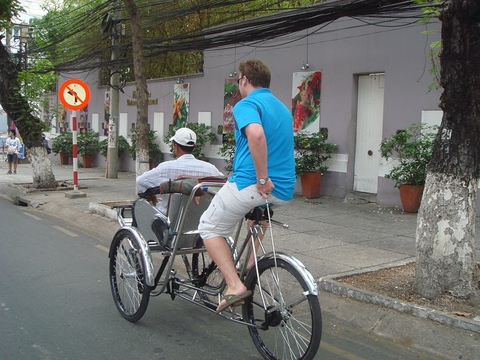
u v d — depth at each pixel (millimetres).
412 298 4730
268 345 3850
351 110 11375
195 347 4109
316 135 11719
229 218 3592
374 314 4570
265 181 3305
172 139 4734
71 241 7980
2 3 12891
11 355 3885
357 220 9219
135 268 4535
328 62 11742
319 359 3941
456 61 4484
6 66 13078
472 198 4652
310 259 6469
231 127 14617
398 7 9180
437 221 4676
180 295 4492
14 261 6676
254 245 3744
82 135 21344
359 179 11547
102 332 4371
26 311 4844
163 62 19609
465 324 4070
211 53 15125
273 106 3510
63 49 17547
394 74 10461
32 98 13508
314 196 11766
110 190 13477
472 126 4543
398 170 9922
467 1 4227
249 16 15352
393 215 9711
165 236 4438
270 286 3697
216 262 3674
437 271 4660
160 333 4375
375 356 3992
